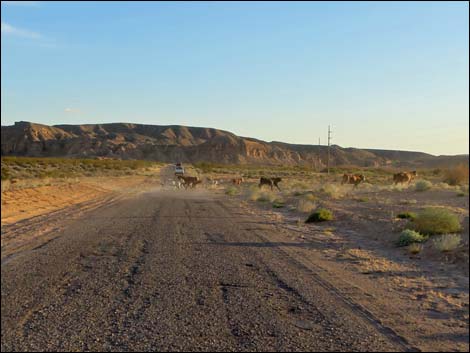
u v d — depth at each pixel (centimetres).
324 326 641
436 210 1432
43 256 1157
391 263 1069
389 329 631
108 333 627
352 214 1917
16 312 715
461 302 766
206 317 682
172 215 2098
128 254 1167
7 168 6078
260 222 1847
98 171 7819
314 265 1031
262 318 675
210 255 1144
